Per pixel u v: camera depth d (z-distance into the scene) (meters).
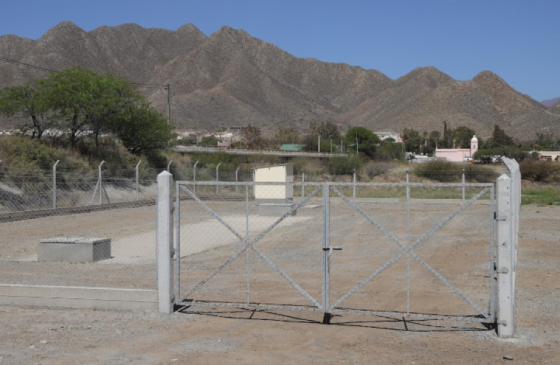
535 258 14.95
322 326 8.56
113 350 7.27
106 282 11.69
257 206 33.94
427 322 8.77
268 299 10.20
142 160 49.66
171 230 9.22
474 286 11.39
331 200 38.75
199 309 9.47
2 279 11.98
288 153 107.75
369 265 13.95
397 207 33.53
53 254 14.59
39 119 50.62
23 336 7.80
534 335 8.07
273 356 7.11
